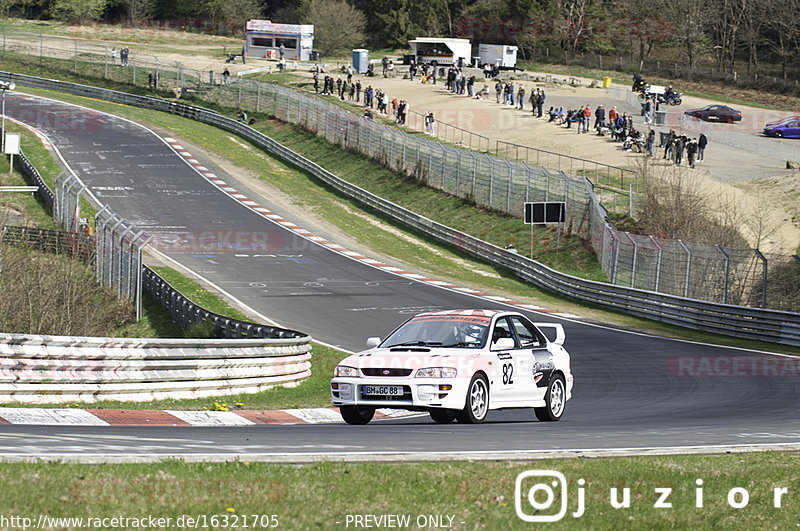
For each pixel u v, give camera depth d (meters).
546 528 16.62
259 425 31.78
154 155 162.12
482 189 137.62
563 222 114.44
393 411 39.53
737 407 44.00
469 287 103.81
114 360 39.81
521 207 130.25
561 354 36.22
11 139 141.12
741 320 80.62
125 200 135.25
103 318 85.06
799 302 84.31
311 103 181.75
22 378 36.16
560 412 35.72
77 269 87.50
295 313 85.00
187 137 176.25
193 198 140.25
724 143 179.00
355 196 150.25
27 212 126.00
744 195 133.75
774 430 34.09
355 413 31.89
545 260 116.56
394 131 157.50
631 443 27.77
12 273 83.38
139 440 24.00
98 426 28.06
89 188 139.25
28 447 20.83
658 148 169.25
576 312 91.81
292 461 20.80
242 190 148.00
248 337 62.66
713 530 17.84
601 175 144.12
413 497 17.89
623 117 168.12
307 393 48.19
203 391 43.66
